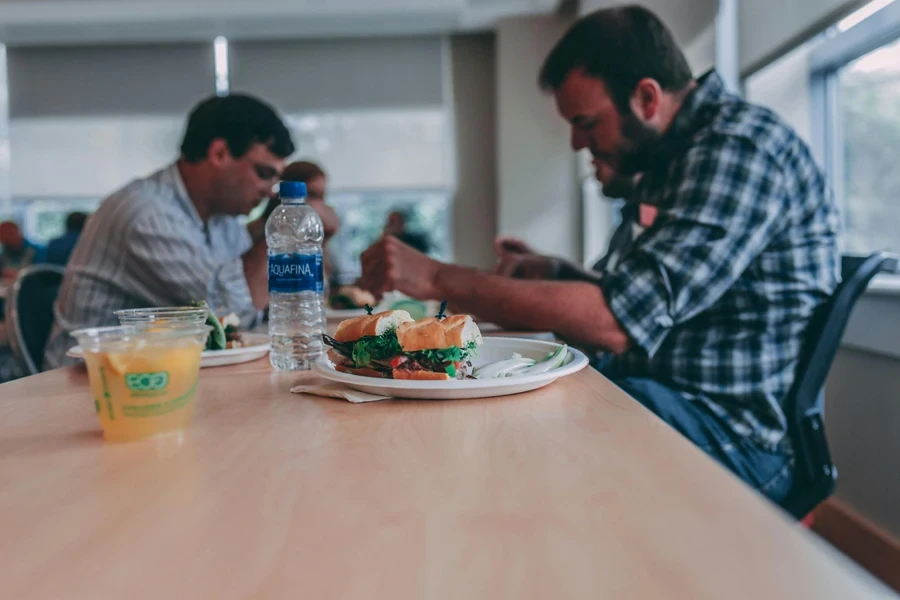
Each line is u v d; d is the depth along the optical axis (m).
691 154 1.21
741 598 0.27
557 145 5.50
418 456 0.49
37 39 5.65
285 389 0.77
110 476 0.46
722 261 1.11
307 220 1.23
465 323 0.71
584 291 1.12
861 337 1.66
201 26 5.49
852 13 1.80
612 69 1.30
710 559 0.30
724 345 1.19
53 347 1.59
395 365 0.70
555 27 5.46
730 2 2.59
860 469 1.71
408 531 0.35
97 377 0.55
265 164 1.75
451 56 5.81
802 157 1.22
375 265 1.21
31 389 0.80
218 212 1.86
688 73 1.35
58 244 4.28
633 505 0.37
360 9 5.24
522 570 0.30
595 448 0.49
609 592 0.28
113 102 5.80
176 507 0.40
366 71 5.80
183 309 0.80
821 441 1.12
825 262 1.19
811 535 0.33
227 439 0.55
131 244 1.59
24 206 5.96
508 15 5.45
